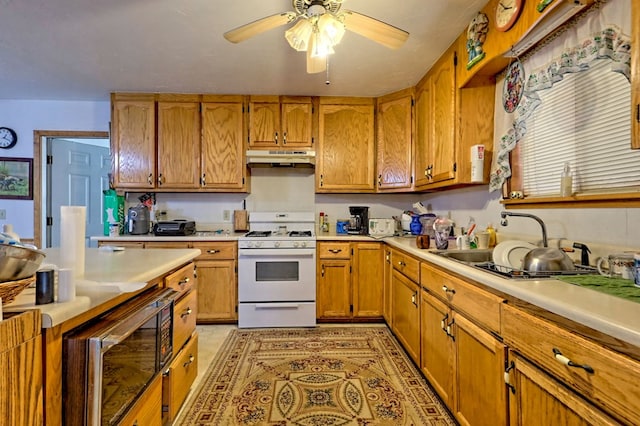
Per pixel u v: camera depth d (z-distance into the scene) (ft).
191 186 10.71
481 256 6.56
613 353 2.45
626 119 4.32
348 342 8.86
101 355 2.83
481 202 7.91
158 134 10.62
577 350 2.78
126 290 3.41
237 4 5.99
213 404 6.08
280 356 8.02
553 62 5.08
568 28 4.81
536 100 5.57
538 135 5.96
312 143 10.93
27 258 2.55
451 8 6.14
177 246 10.03
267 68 8.72
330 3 4.90
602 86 4.66
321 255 10.16
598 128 4.72
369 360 7.81
